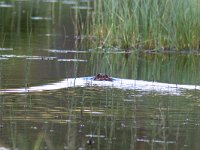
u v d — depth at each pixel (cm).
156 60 2273
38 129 1184
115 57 2297
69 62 2086
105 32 2584
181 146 1098
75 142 1105
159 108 1379
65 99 1445
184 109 1378
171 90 1595
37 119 1257
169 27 2519
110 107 1377
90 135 1155
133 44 2508
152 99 1473
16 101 1412
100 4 2627
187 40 2523
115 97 1482
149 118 1296
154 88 1619
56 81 1667
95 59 2205
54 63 2036
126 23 2519
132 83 1669
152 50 2491
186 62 2242
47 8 3953
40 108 1348
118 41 2512
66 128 1199
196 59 2327
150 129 1210
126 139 1136
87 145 1091
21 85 1595
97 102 1427
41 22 3338
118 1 2544
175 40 2519
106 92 1541
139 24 2545
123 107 1381
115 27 2533
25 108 1344
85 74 1819
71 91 1538
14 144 1078
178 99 1480
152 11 2519
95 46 2534
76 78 1716
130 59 2269
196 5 2528
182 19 2525
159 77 1833
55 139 1120
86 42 2670
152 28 2514
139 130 1201
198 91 1590
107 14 2578
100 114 1320
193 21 2525
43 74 1781
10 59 2084
